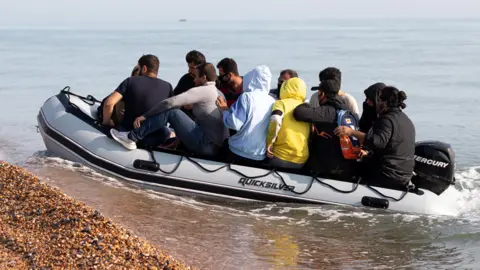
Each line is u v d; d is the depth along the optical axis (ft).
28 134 34.53
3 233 16.31
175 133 23.25
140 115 23.29
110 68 81.41
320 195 22.79
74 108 25.02
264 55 116.26
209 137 22.79
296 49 137.18
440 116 47.26
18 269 14.46
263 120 22.26
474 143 37.22
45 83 62.39
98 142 23.81
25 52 111.96
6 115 41.45
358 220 21.80
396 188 22.71
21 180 20.10
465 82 70.49
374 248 19.44
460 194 24.47
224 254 18.11
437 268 18.03
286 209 22.58
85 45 142.82
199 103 22.50
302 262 17.99
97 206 20.97
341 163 22.40
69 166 24.27
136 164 23.22
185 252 17.95
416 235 20.63
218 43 163.53
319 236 20.25
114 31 278.05
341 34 244.01
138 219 20.26
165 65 89.35
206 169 22.97
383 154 22.26
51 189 19.43
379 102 22.00
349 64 96.68
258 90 22.36
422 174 22.77
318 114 21.80
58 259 15.11
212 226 20.36
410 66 92.94
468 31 280.72
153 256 16.10
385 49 137.90
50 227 16.84
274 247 19.02
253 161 22.93
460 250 19.47
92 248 15.81
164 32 268.62
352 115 22.02
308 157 22.77
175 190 23.20
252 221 21.24
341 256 18.66
